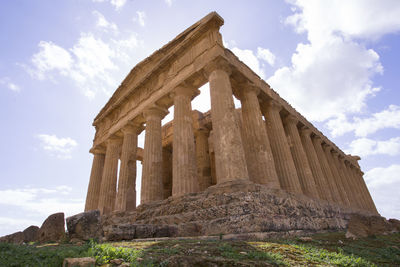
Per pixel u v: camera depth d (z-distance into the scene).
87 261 4.72
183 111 17.66
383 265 6.58
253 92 18.47
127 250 5.80
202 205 11.98
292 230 11.23
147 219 14.46
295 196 14.47
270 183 14.83
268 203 11.22
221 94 14.84
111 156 25.14
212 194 12.26
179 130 16.89
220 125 13.98
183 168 15.55
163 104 21.02
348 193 30.36
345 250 8.00
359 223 12.02
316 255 6.76
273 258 5.91
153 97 20.95
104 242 9.12
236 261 5.27
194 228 10.76
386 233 11.88
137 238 10.02
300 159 21.83
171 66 20.36
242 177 12.39
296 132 23.42
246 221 9.76
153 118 20.64
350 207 26.81
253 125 17.11
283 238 9.55
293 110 25.27
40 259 5.22
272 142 19.52
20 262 4.96
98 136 29.03
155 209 14.95
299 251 6.96
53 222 13.00
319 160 27.11
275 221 10.55
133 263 4.89
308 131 26.48
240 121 24.67
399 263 6.95
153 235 10.60
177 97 18.22
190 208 12.52
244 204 10.34
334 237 11.00
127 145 22.97
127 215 18.16
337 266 5.95
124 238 9.67
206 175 25.58
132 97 24.56
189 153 16.28
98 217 10.69
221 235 9.17
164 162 30.70
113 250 5.54
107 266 4.79
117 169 25.11
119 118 25.42
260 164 15.73
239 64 18.44
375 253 8.16
